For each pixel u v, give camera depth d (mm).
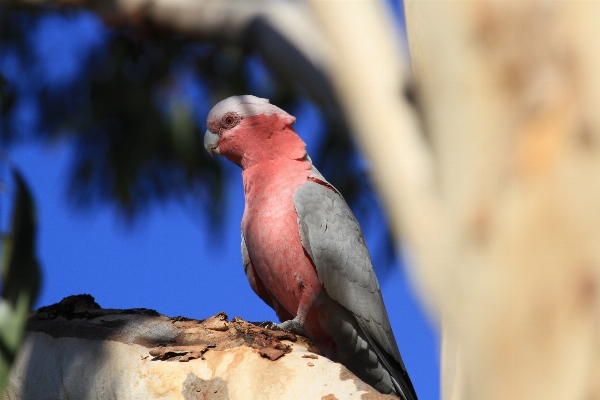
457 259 2367
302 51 3715
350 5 2916
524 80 2275
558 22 2229
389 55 2818
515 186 2271
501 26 2312
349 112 2842
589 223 2164
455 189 2389
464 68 2373
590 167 2168
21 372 6883
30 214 6996
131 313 7020
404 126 2639
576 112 2191
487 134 2330
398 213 2541
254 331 6559
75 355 6707
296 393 5977
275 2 4199
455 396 2426
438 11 2455
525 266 2240
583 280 2168
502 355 2262
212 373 6254
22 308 6594
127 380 6414
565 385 2176
